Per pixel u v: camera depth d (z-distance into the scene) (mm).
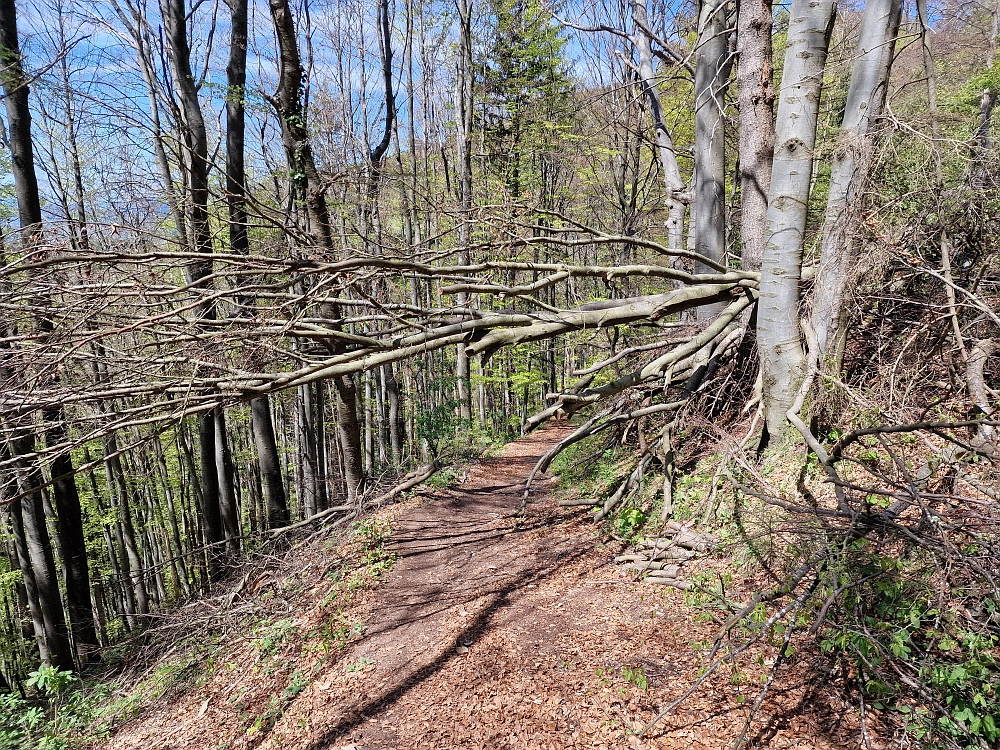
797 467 5484
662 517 6488
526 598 6133
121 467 16656
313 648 6359
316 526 10812
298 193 9805
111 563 19078
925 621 3320
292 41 9273
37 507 9516
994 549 2799
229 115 10062
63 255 4230
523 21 16641
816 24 5355
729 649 4109
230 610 8164
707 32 8133
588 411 11336
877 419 5074
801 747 3305
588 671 4566
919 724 2963
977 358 4434
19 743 6164
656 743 3656
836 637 3428
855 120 5219
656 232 15938
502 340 5523
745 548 5098
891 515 3406
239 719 5586
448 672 5098
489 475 12867
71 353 4297
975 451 3156
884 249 5102
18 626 17172
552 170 19344
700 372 7738
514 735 4082
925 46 4992
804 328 5906
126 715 6688
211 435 10695
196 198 8375
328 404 19188
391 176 9180
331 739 4656
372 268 5297
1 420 4320
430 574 7531
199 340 4688
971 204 4773
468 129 17141
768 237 5910
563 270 5773
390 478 13164
